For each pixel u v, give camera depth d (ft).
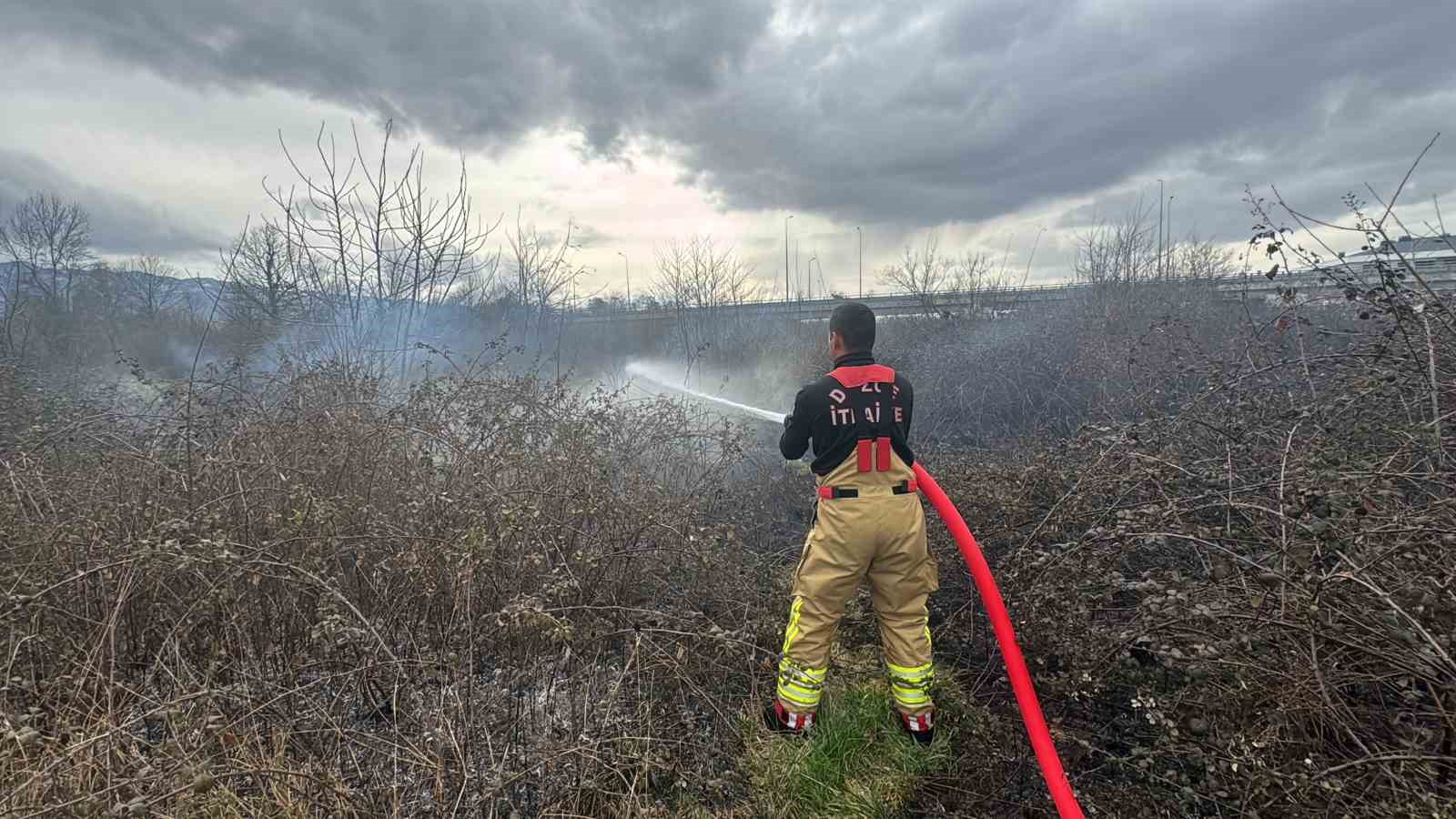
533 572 9.41
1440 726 5.90
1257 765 5.79
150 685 7.10
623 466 14.02
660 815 7.34
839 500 8.13
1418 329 9.23
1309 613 6.14
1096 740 8.16
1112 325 22.13
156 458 10.71
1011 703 8.94
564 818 6.87
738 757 8.20
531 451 12.42
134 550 7.65
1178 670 6.97
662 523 10.73
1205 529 7.92
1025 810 7.52
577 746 7.15
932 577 8.46
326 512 8.86
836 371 8.48
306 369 16.99
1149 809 6.97
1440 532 6.72
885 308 39.47
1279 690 6.36
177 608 8.34
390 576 9.00
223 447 10.85
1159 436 10.66
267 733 7.33
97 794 5.22
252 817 6.23
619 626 9.78
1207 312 22.00
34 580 8.19
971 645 10.20
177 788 5.60
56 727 6.61
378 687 8.08
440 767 6.35
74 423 12.67
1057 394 19.54
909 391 8.62
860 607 10.53
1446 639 5.57
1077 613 7.86
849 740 8.41
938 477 12.52
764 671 9.45
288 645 8.62
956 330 27.96
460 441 12.26
